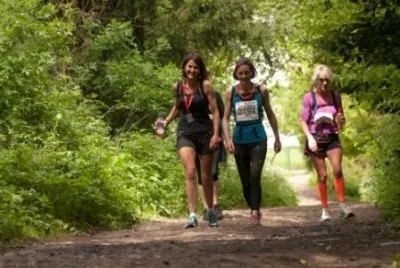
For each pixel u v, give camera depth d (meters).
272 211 31.42
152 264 11.40
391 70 19.36
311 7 31.77
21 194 19.19
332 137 21.47
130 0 38.31
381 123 30.25
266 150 20.38
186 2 38.62
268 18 42.31
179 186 29.78
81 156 23.48
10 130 23.27
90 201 21.59
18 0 27.98
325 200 22.03
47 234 18.89
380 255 11.80
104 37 34.62
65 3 36.44
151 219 26.03
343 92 22.73
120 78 33.78
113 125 36.06
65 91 28.73
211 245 14.37
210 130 19.80
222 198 36.72
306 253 12.20
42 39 27.88
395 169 24.19
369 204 33.28
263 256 11.90
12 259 12.32
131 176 26.97
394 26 17.91
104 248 14.31
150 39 39.06
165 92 33.72
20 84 25.20
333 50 20.62
